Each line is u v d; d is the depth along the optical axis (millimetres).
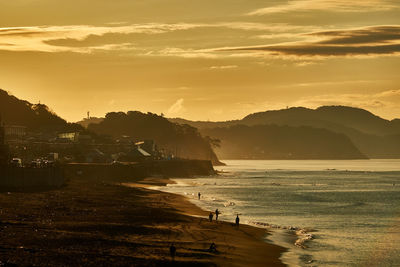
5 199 146125
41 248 82750
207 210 159000
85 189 197750
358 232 125250
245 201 193375
